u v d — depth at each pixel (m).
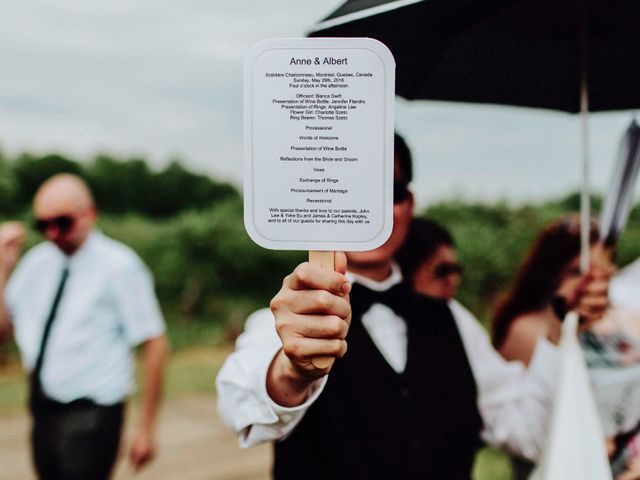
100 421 3.10
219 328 10.89
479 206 10.34
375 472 1.61
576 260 2.54
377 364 1.70
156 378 3.42
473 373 1.87
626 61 1.94
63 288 3.14
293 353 1.07
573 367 1.67
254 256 11.53
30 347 3.15
